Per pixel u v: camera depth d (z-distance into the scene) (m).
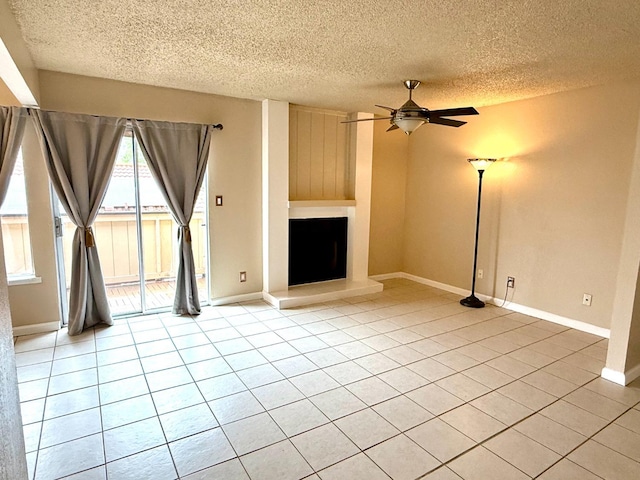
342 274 5.61
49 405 2.59
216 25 2.44
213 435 2.33
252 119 4.59
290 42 2.71
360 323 4.18
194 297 4.33
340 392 2.82
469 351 3.53
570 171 4.04
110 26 2.47
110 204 4.34
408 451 2.21
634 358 3.06
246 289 4.86
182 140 4.14
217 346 3.55
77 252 3.75
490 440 2.32
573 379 3.05
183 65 3.28
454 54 2.91
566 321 4.18
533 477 2.03
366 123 5.30
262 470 2.05
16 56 2.43
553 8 2.13
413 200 5.94
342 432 2.37
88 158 3.73
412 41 2.65
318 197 5.27
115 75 3.62
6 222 3.57
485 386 2.93
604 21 2.30
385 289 5.52
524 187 4.46
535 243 4.41
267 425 2.43
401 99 4.45
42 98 3.51
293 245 5.12
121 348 3.47
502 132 4.64
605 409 2.65
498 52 2.85
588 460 2.16
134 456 2.14
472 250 5.13
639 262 2.86
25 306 3.68
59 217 3.83
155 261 5.05
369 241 5.85
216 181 4.46
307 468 2.07
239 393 2.78
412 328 4.06
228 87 4.00
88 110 3.71
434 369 3.18
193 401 2.67
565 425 2.47
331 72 3.41
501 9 2.16
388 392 2.83
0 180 3.35
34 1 2.13
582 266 4.02
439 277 5.62
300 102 4.70
